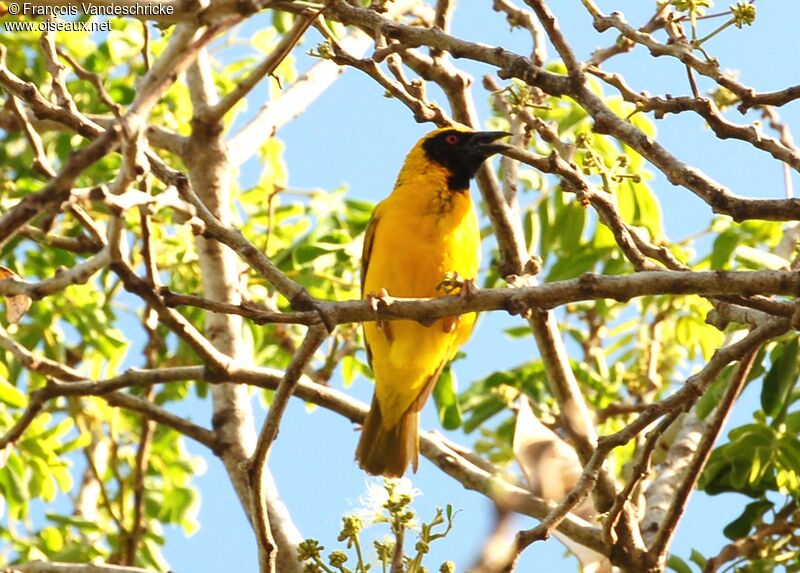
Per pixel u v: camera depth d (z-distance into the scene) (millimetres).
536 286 7211
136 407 11219
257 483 7641
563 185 8766
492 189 10883
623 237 8531
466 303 7195
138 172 6137
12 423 12828
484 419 13680
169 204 6816
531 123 9180
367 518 6906
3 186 13828
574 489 7836
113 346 13570
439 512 6891
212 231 7426
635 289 7105
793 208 7551
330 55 9102
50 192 5707
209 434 11328
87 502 14836
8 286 6223
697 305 14117
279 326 14172
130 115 5801
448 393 13039
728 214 7598
